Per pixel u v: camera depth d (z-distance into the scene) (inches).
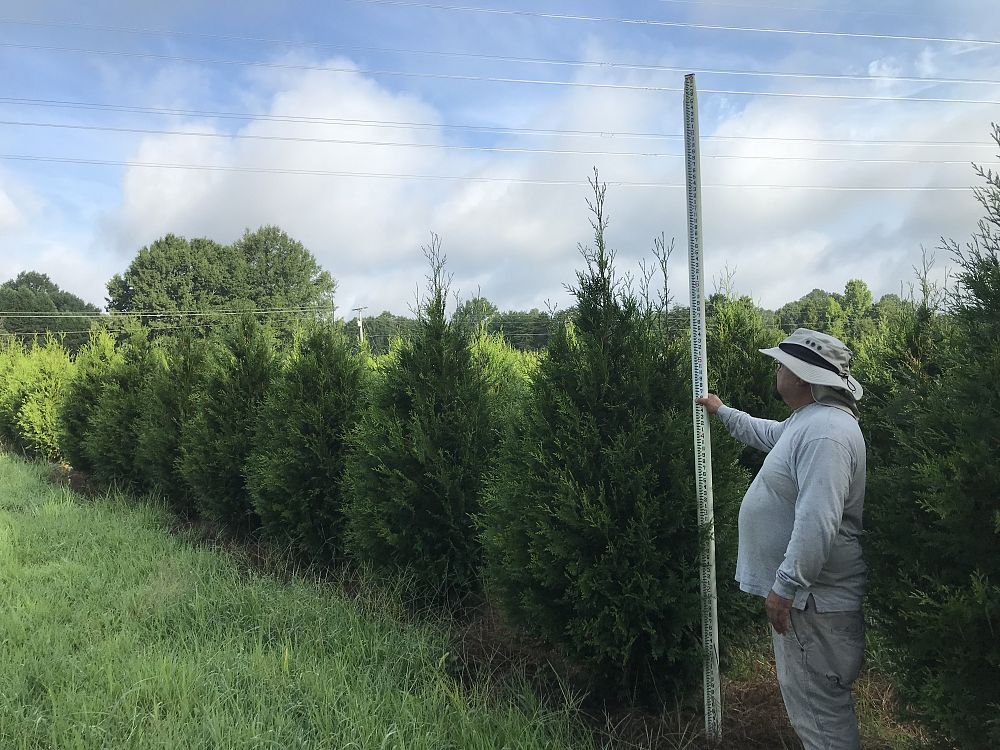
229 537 291.7
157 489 355.3
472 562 197.8
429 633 172.2
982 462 84.8
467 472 201.9
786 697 104.4
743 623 145.9
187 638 167.3
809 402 106.5
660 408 144.4
